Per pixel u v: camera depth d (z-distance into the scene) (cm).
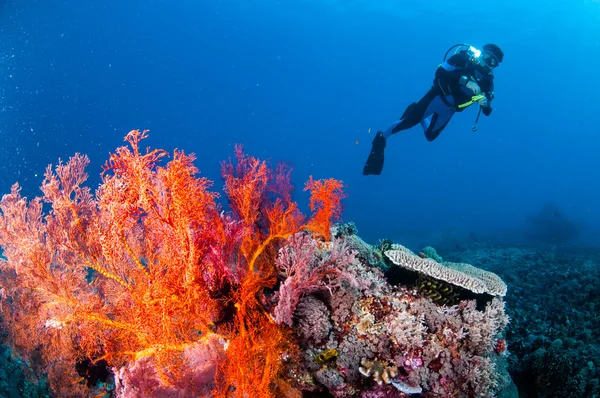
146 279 412
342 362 397
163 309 365
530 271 1441
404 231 3744
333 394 400
